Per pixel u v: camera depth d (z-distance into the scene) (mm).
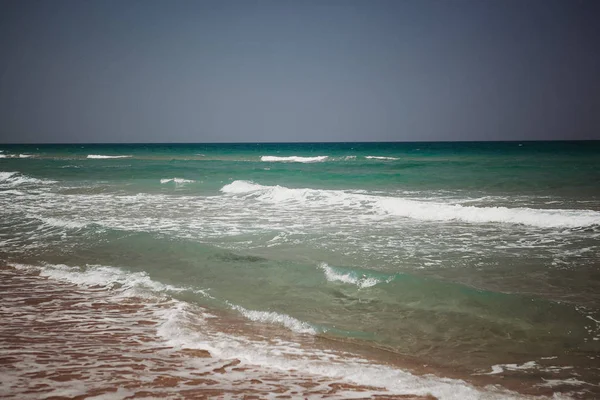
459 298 5617
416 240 9289
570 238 9195
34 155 55125
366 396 3395
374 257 7914
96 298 6078
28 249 8828
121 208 13969
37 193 17984
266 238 9547
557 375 3830
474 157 43344
